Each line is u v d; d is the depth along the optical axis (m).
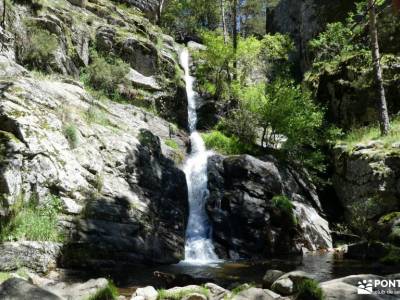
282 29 32.25
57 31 16.48
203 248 13.47
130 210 11.71
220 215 14.36
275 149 18.97
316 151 18.66
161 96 19.80
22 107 10.77
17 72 12.81
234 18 23.98
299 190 17.11
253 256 13.48
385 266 10.95
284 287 7.07
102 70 17.80
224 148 18.58
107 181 12.05
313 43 23.23
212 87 22.77
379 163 15.11
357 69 19.09
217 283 9.15
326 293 5.68
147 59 20.47
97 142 12.69
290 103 18.36
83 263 9.98
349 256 12.69
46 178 10.28
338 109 19.67
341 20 24.83
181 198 14.16
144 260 11.19
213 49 21.89
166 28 32.41
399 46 19.25
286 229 14.23
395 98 18.03
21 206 9.56
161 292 7.09
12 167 9.41
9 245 8.84
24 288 5.02
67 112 12.55
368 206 15.01
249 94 21.41
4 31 13.62
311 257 12.97
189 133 20.28
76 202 10.83
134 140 13.98
